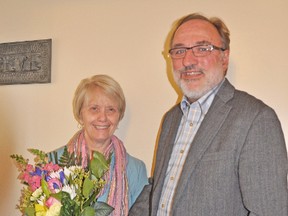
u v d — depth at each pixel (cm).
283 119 177
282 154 122
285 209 118
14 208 222
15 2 230
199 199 129
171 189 142
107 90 189
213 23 151
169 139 156
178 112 163
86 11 215
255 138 124
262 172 121
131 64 205
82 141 194
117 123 193
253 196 121
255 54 182
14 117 227
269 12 181
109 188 184
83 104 191
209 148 131
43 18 224
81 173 138
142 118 202
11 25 231
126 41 206
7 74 228
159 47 200
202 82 145
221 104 138
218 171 127
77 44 216
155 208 148
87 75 213
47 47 220
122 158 191
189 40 146
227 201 126
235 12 186
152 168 198
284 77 177
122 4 208
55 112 219
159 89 199
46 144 220
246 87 183
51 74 220
